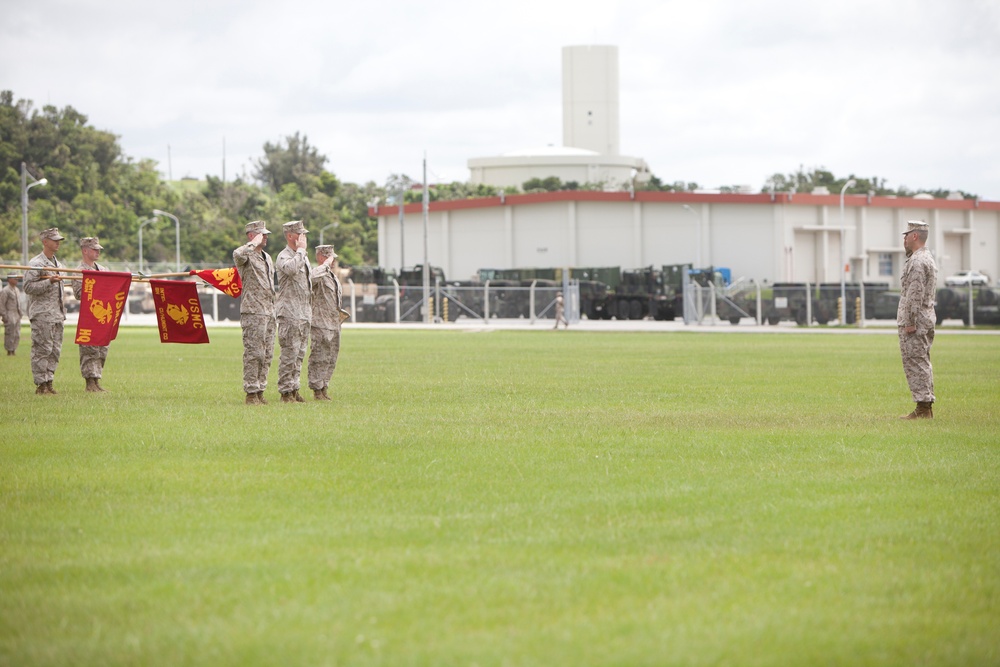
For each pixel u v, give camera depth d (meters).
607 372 42.44
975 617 11.53
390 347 63.03
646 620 11.33
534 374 41.38
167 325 29.77
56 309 32.66
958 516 15.97
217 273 29.61
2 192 175.25
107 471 19.44
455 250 161.50
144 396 32.09
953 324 110.12
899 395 32.81
